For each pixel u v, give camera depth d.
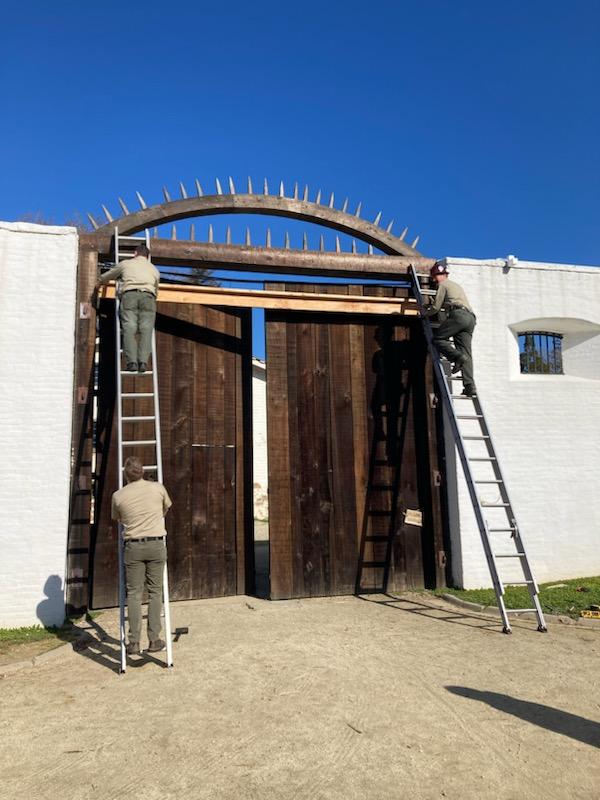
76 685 4.23
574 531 7.81
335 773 3.00
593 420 8.13
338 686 4.12
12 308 6.38
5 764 3.10
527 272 8.19
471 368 6.83
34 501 6.13
